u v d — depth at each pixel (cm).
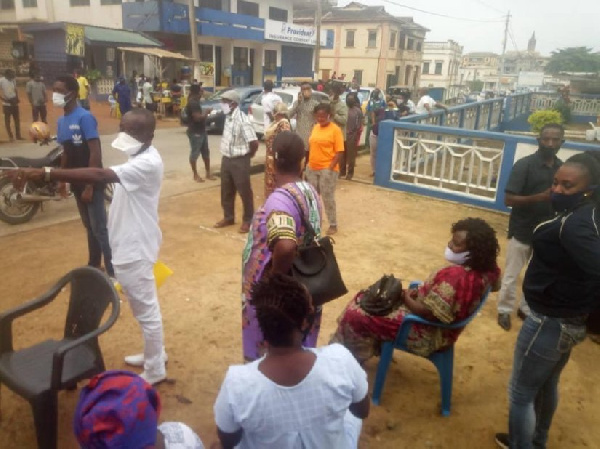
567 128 2573
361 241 653
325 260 262
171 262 555
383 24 4656
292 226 242
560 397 360
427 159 886
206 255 579
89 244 509
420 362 394
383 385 340
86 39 2234
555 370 269
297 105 845
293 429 163
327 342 413
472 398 353
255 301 167
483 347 419
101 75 2411
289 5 3669
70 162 473
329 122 640
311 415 165
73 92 457
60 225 665
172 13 2677
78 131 460
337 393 168
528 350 252
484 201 823
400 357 400
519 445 274
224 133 636
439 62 7388
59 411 317
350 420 212
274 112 635
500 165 792
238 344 403
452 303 300
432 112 1141
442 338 316
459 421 329
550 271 239
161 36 2788
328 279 260
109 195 750
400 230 703
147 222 311
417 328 318
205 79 2717
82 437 153
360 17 4775
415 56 5516
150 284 322
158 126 1734
